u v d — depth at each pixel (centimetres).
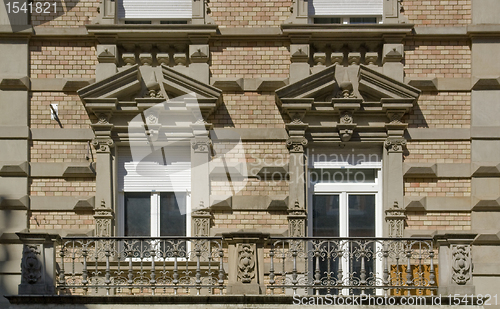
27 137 1224
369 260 1211
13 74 1236
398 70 1238
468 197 1209
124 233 1228
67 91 1245
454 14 1249
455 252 1065
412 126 1230
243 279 1066
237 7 1261
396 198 1209
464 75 1241
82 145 1231
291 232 1205
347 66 1248
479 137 1218
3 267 1196
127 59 1251
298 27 1233
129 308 1047
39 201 1212
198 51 1241
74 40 1252
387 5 1251
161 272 1184
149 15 1277
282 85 1244
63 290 1109
